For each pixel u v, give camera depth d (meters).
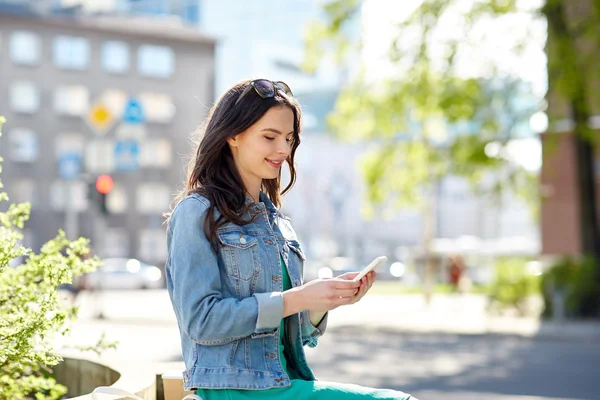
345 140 25.33
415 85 21.66
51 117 62.53
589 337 19.06
